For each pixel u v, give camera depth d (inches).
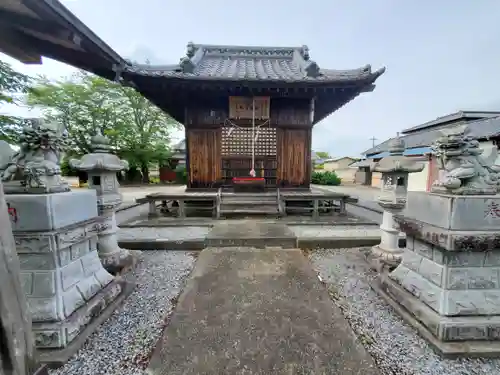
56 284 68.7
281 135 271.3
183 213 234.7
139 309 88.7
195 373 51.8
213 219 223.0
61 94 616.4
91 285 82.4
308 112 269.9
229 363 54.5
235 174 273.0
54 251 67.7
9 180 71.6
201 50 326.0
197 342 60.9
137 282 109.9
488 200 68.7
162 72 219.9
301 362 55.0
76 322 69.8
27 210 66.5
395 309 86.1
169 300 95.0
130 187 674.2
